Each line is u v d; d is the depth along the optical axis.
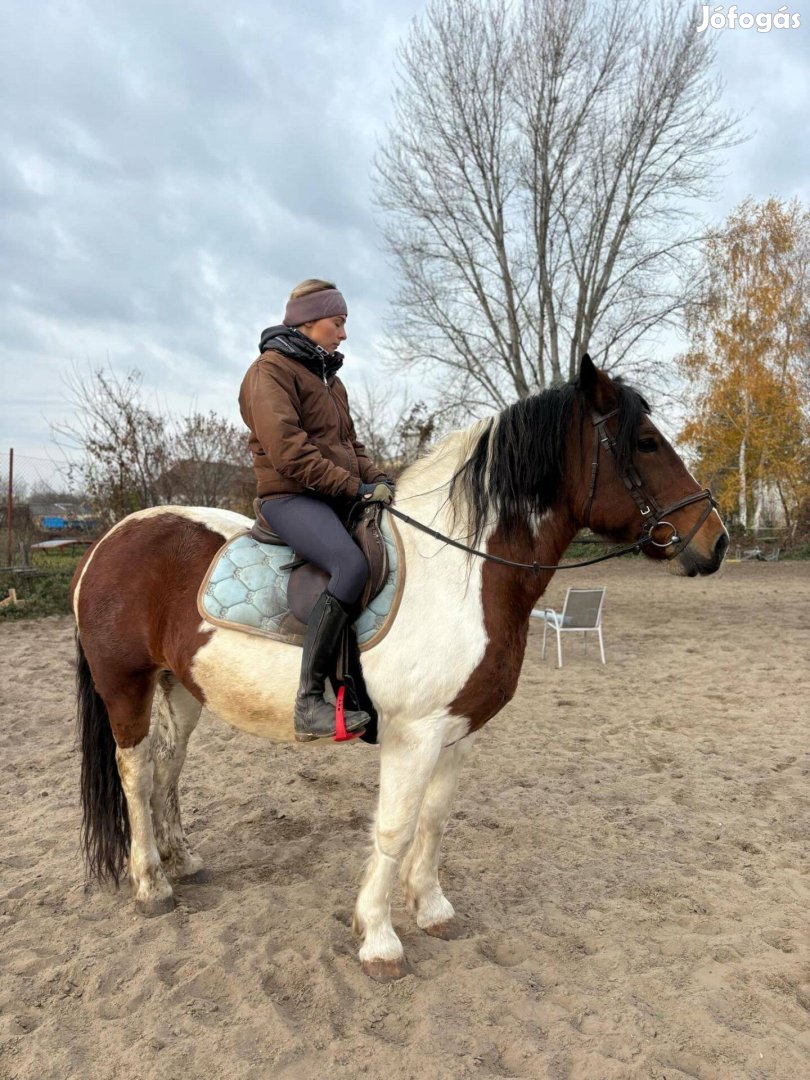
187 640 2.81
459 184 21.31
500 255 22.03
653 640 9.50
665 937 2.94
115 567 3.04
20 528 13.89
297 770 4.87
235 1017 2.41
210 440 16.97
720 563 2.71
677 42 19.94
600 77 20.00
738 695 6.78
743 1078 2.17
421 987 2.58
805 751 5.27
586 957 2.80
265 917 3.00
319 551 2.57
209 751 5.25
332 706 2.51
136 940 2.85
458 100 20.47
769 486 26.91
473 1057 2.24
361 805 4.30
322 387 2.79
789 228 25.62
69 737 5.57
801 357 26.62
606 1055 2.25
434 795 2.90
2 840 3.80
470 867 3.54
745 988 2.59
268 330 2.81
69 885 3.31
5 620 10.62
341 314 2.85
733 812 4.26
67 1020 2.42
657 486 2.70
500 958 2.84
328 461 2.61
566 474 2.79
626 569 19.06
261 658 2.67
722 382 25.53
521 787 4.62
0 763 5.01
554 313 22.02
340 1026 2.41
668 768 4.97
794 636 9.62
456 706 2.61
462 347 22.47
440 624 2.58
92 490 14.40
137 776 3.07
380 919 2.70
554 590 14.85
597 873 3.50
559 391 2.82
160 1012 2.43
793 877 3.45
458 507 2.75
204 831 3.95
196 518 3.09
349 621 2.58
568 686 7.20
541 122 20.36
